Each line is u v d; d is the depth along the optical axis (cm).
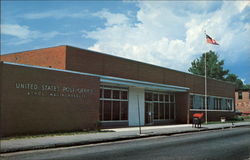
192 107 3441
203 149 1211
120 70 2473
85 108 2002
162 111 3159
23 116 1594
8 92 1525
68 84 1886
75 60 2084
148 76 2792
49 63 2133
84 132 1862
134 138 1683
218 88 4162
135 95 2730
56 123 1783
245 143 1421
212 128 2447
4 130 1496
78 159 971
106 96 2414
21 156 1043
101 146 1326
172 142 1470
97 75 2164
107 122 2398
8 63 1536
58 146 1292
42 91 1709
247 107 6069
